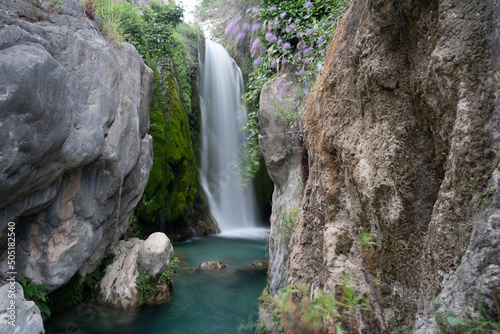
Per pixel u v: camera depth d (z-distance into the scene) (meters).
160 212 10.62
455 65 1.42
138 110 5.92
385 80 1.97
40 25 4.13
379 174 2.03
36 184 3.69
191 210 12.29
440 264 1.46
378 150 2.04
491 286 0.96
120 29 6.26
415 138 1.86
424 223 1.80
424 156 1.82
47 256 4.26
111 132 4.99
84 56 4.52
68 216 4.47
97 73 4.68
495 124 1.24
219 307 5.89
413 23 1.84
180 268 8.12
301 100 4.69
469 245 1.20
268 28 4.80
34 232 4.19
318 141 3.38
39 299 4.44
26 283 4.17
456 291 1.11
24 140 3.24
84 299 5.78
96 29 5.20
